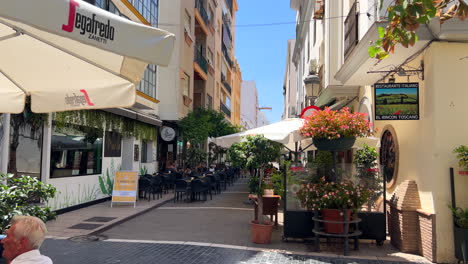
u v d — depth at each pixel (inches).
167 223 392.8
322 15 655.8
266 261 252.1
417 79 282.8
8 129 336.5
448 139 251.8
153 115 710.5
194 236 328.8
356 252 277.7
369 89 401.4
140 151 667.4
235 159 314.5
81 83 138.3
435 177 252.5
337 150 285.1
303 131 289.7
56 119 405.4
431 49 257.0
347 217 271.9
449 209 249.8
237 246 292.2
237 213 463.5
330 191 278.1
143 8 649.6
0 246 123.7
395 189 323.0
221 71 1417.3
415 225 276.7
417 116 266.4
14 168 353.7
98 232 338.3
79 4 86.1
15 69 139.5
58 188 417.1
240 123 2313.0
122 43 91.4
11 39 125.2
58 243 292.0
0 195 169.2
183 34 772.0
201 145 1102.4
